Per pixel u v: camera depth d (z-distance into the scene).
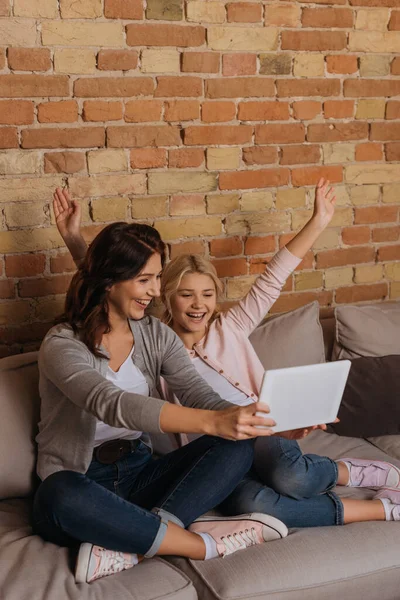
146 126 2.53
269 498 1.94
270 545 1.82
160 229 2.63
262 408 1.63
